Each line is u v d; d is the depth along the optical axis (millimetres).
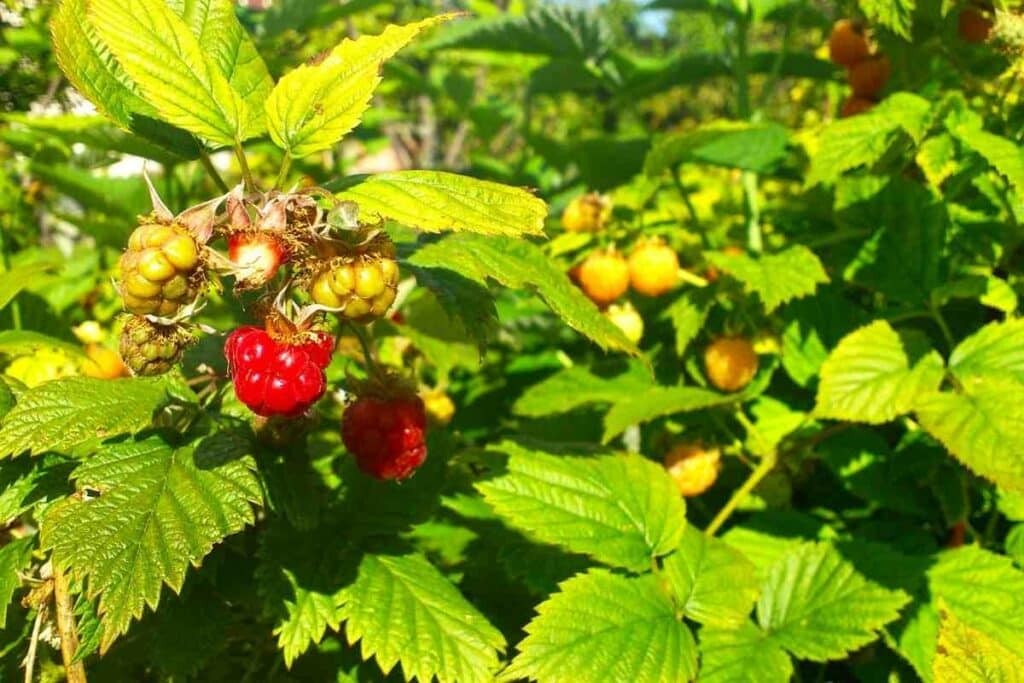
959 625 262
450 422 497
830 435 373
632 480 320
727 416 423
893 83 447
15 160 576
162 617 280
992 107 375
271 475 263
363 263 229
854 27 441
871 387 329
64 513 228
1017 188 321
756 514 387
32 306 397
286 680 303
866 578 314
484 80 1250
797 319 403
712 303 392
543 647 271
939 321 366
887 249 377
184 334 231
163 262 214
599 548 301
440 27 729
